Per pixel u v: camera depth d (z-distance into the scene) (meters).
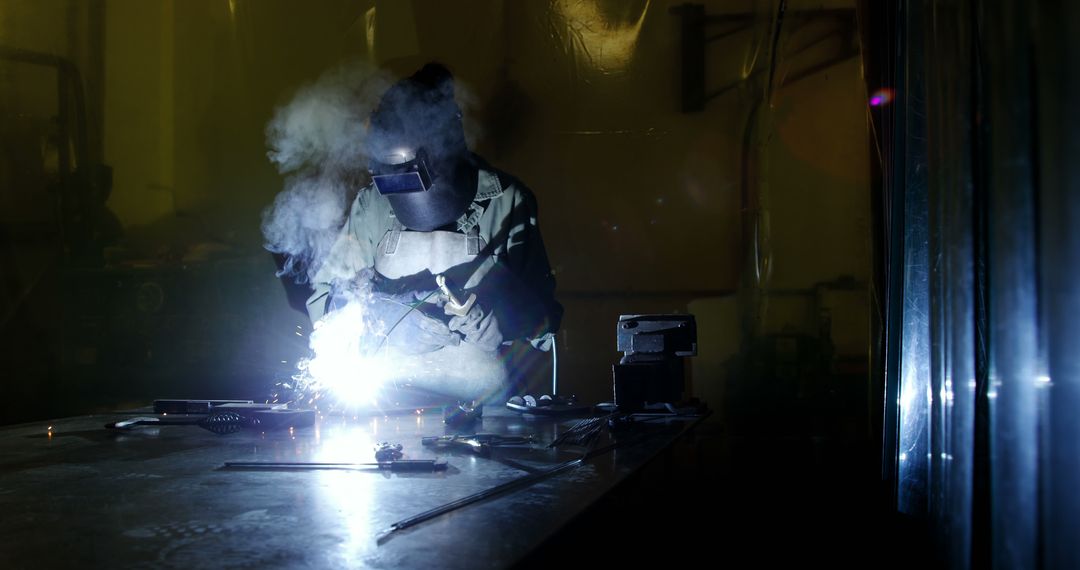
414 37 7.64
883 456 3.18
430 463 2.03
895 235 3.02
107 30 6.68
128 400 6.09
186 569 1.19
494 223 3.81
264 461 2.10
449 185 3.58
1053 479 1.69
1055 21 1.68
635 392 3.38
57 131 6.29
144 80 6.93
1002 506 1.80
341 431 2.79
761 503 4.45
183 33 7.10
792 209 7.59
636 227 7.76
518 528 1.45
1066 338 1.68
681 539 3.98
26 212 6.10
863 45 4.24
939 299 2.32
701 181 7.71
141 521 1.48
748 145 7.63
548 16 7.75
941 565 2.25
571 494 1.75
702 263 7.70
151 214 6.97
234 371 6.25
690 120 7.72
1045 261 1.70
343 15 7.44
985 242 2.00
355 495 1.72
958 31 2.01
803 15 7.57
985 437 2.02
